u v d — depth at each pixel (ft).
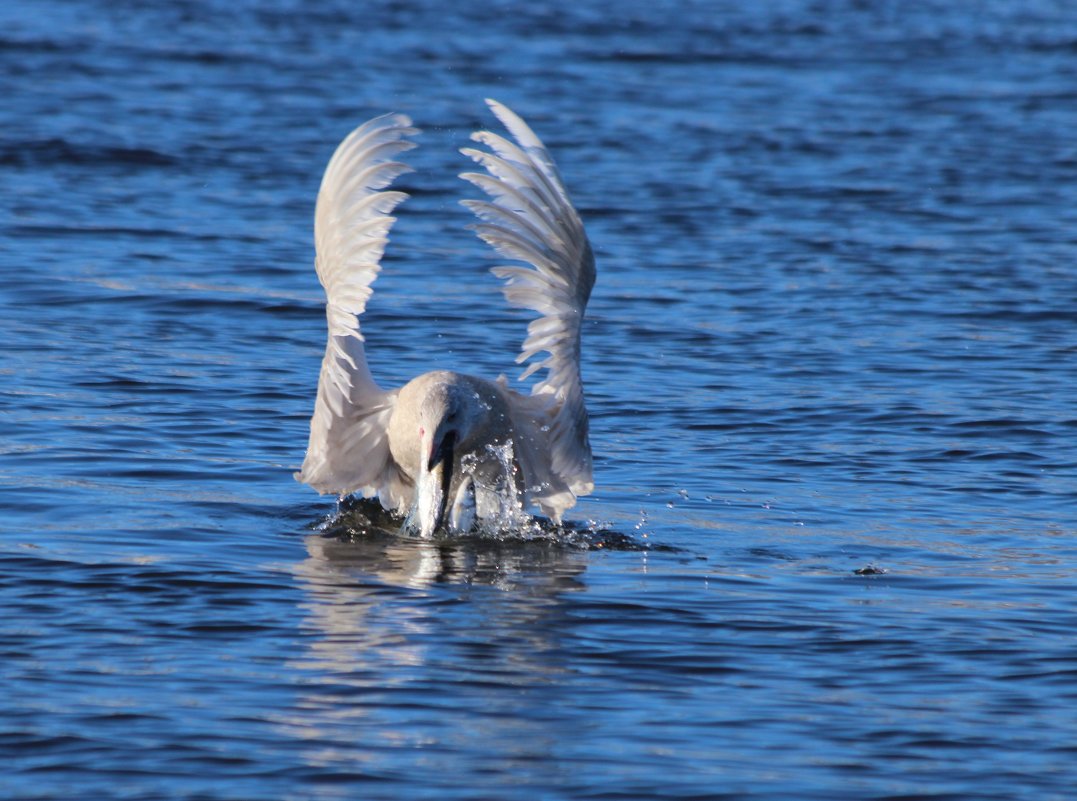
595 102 121.49
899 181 97.86
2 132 99.71
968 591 34.78
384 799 23.61
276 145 101.14
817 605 33.65
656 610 33.12
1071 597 34.40
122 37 142.31
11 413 47.73
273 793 23.73
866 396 53.62
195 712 26.73
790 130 114.01
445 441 37.73
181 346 57.77
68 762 24.64
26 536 36.76
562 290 37.47
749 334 62.59
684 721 26.94
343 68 131.85
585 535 39.27
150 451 45.03
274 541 37.91
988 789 24.36
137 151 96.58
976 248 80.12
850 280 72.64
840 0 194.39
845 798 23.98
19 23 146.51
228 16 159.22
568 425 37.96
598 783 24.34
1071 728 26.89
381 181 35.81
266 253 73.82
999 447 47.70
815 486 43.80
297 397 51.88
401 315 63.62
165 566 35.04
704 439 48.49
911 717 27.27
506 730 26.35
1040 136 114.52
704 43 154.71
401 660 29.63
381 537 38.93
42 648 29.55
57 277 67.00
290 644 30.30
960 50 155.74
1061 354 60.08
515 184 36.58
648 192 91.91
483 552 37.81
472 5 175.11
